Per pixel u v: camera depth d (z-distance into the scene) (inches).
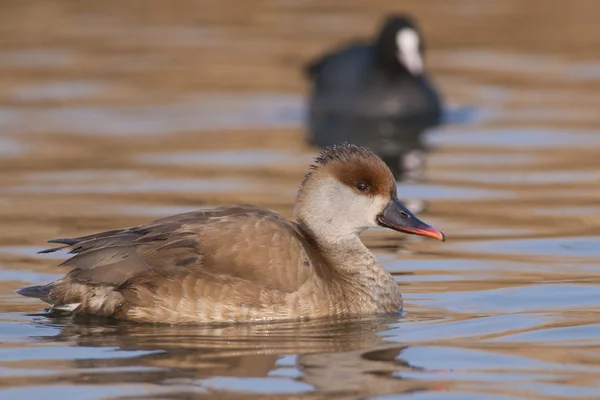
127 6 1282.0
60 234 535.5
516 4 1251.2
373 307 428.1
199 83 981.2
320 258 437.7
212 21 1213.7
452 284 466.3
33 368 351.3
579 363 356.2
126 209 589.0
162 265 410.6
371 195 445.1
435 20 1180.5
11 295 441.7
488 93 947.3
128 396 324.8
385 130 848.3
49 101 905.5
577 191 636.1
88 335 389.1
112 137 789.2
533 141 778.8
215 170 691.4
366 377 343.9
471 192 639.1
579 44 1087.0
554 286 458.0
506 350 371.9
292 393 328.8
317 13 1245.1
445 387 334.6
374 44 926.4
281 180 663.8
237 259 413.4
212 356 365.1
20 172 681.6
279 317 411.8
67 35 1136.8
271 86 985.5
